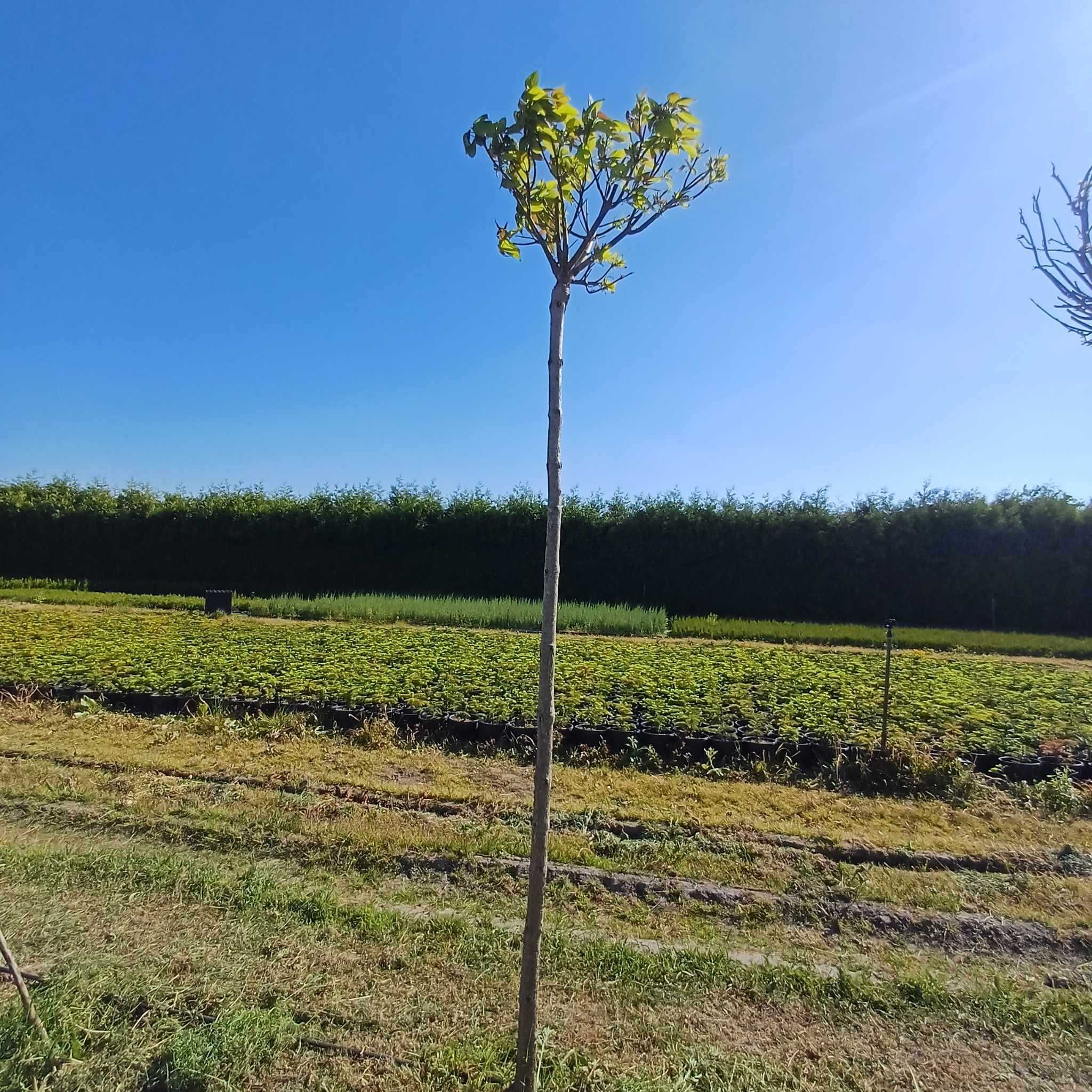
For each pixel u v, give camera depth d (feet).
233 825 17.35
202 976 11.32
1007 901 15.06
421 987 11.40
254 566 77.41
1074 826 19.12
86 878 14.43
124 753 22.47
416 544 74.38
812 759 23.62
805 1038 10.75
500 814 18.83
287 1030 10.16
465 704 26.86
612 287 9.37
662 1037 10.57
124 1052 9.62
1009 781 22.29
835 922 14.16
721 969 12.16
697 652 39.24
